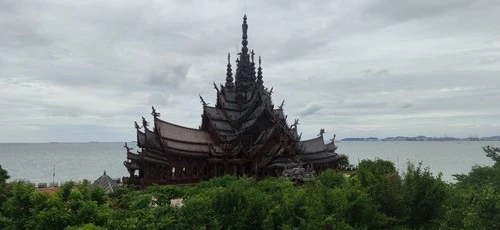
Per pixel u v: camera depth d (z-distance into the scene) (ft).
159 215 144.36
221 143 306.14
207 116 324.19
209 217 140.26
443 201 149.38
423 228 146.61
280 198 159.53
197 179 290.56
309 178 251.19
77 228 127.54
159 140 285.43
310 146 386.11
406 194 151.64
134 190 237.04
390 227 143.23
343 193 146.72
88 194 160.76
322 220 129.18
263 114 327.26
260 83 373.61
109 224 137.39
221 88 355.56
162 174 279.28
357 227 135.13
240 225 138.62
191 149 292.20
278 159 299.58
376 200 153.07
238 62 368.68
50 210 136.56
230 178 228.02
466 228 117.60
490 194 116.16
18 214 146.92
